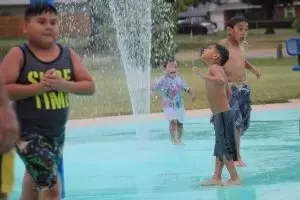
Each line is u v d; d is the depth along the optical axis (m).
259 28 72.88
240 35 9.54
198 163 9.66
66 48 5.79
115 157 10.33
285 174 8.67
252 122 13.67
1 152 4.33
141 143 11.66
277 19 79.69
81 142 11.97
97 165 9.71
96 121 14.55
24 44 5.69
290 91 19.22
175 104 11.44
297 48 24.20
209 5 84.44
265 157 9.95
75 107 16.88
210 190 7.84
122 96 18.86
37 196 5.96
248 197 7.39
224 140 8.10
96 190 7.99
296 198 7.26
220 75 8.10
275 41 47.84
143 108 15.59
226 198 7.37
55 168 5.70
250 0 74.75
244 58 9.62
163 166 9.49
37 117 5.55
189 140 11.90
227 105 8.16
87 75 5.80
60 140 5.75
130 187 8.13
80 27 27.72
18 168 9.59
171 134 11.52
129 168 9.41
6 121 4.30
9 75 5.50
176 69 11.43
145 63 18.16
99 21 28.03
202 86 21.14
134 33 18.86
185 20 65.69
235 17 9.77
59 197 5.86
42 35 5.59
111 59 27.61
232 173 8.14
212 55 8.23
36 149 5.56
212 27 63.47
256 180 8.34
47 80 5.47
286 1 74.75
